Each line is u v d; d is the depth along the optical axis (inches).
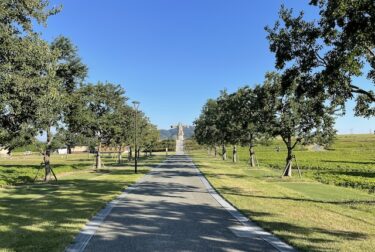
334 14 454.0
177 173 1243.8
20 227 377.4
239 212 485.1
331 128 1036.5
